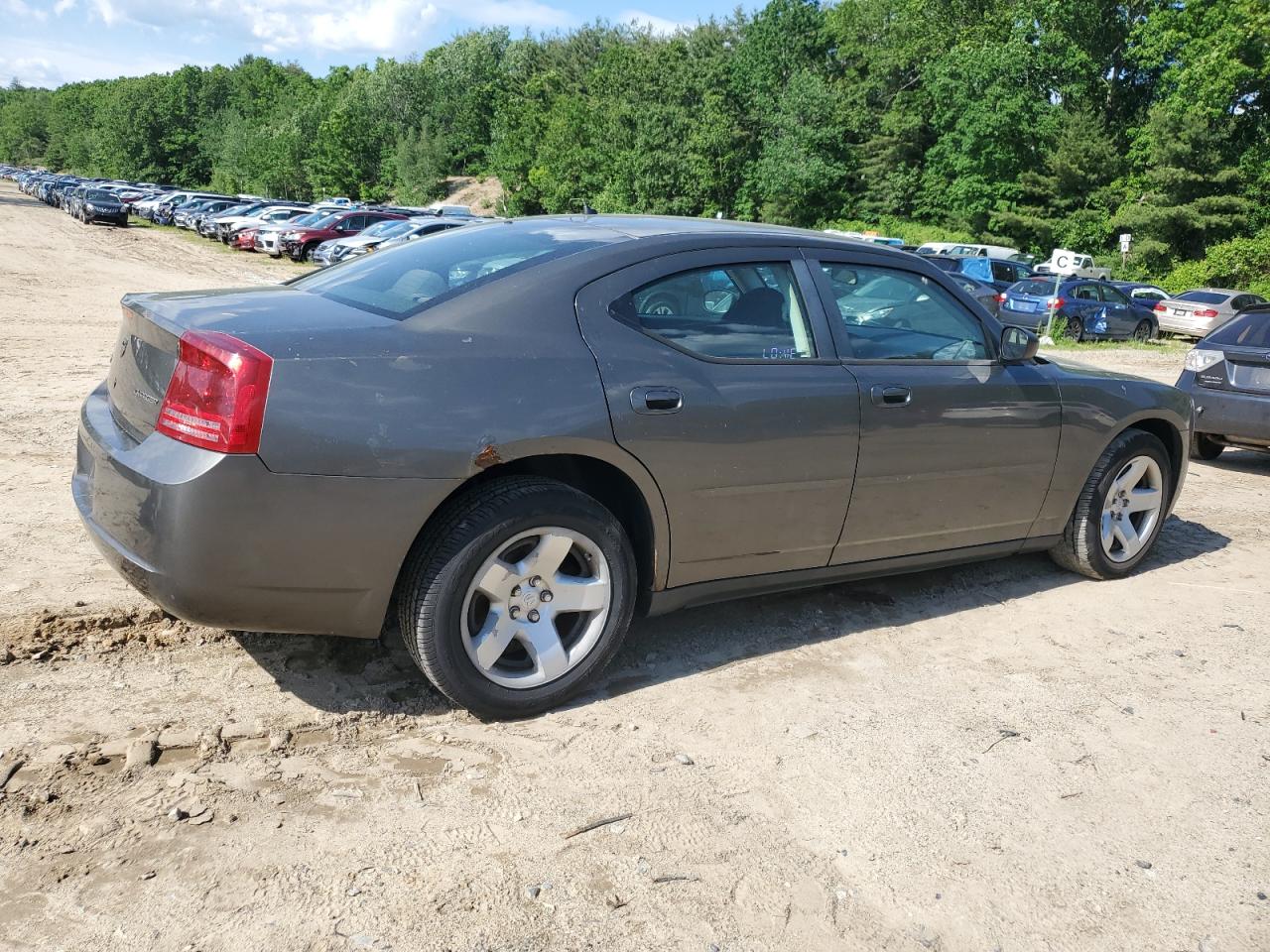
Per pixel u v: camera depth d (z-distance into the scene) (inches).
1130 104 2167.8
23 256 968.9
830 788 113.0
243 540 104.7
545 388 117.8
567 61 3789.4
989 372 161.5
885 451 147.3
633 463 123.9
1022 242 1978.3
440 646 115.0
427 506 111.3
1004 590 183.0
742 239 141.6
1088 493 181.2
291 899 88.7
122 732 113.8
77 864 91.3
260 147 3841.0
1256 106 1683.1
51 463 227.1
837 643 154.3
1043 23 2098.9
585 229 142.3
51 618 141.0
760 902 93.0
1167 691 143.8
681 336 131.3
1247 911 96.6
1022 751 124.3
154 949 81.7
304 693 126.4
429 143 3272.6
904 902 94.6
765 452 134.6
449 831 100.3
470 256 135.1
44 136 7116.1
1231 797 116.6
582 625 127.8
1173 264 1737.2
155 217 1909.4
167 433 107.4
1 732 111.6
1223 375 300.0
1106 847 105.5
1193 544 222.2
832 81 2331.4
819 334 144.0
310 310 120.0
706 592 139.1
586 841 100.2
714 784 112.2
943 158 2106.3
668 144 2274.9
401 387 110.5
